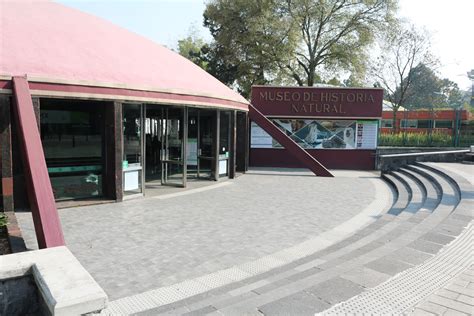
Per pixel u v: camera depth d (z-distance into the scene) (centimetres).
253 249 617
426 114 3173
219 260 564
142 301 426
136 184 1049
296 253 599
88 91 857
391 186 1330
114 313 396
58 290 313
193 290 458
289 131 1906
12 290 362
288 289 371
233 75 3281
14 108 727
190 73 1317
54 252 399
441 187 988
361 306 325
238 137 1644
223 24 3034
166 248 616
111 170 963
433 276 385
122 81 933
